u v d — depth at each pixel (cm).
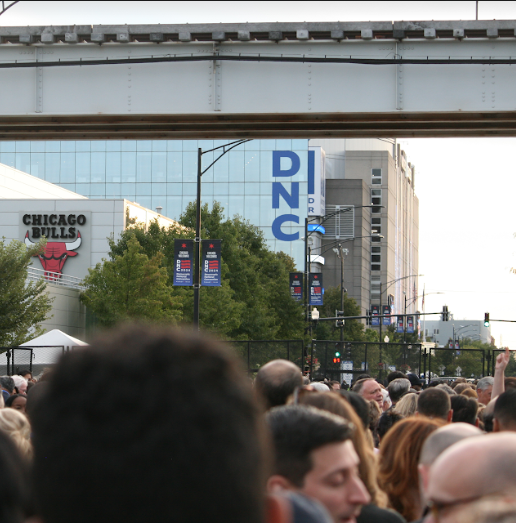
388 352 4456
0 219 8612
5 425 605
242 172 14325
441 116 2627
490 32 2489
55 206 8606
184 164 14188
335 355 4253
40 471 144
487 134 2881
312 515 205
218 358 150
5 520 152
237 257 6319
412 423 591
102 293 5688
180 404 143
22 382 1683
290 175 14275
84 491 141
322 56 2581
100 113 2612
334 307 11900
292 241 14225
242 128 2867
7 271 4400
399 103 2545
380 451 590
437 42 2548
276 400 630
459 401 1023
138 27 2581
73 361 145
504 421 687
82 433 140
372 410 1108
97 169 14162
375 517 466
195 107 2595
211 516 144
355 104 2562
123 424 141
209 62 2600
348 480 332
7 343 4288
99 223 8569
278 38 2558
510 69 2530
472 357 5041
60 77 2636
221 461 144
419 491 570
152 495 140
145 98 2608
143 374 143
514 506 167
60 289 6700
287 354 4009
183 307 5716
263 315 6356
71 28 2586
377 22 2531
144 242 6406
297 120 2672
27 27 2606
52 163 14175
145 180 14162
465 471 221
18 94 2641
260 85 2586
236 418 147
